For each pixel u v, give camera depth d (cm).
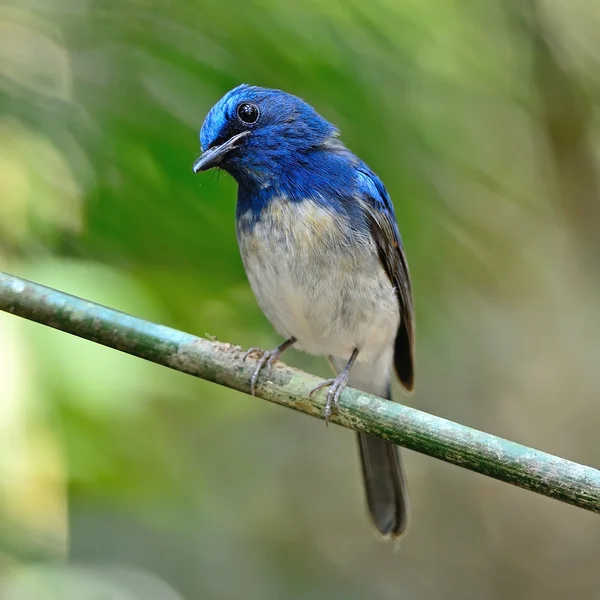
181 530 1578
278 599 1661
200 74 1010
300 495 1770
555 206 1505
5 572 1217
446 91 1262
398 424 654
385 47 1112
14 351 834
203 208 988
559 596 1717
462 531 1778
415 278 1129
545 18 1428
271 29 1028
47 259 941
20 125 966
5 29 994
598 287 1611
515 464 615
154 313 935
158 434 1155
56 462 863
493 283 1357
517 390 1717
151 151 974
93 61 989
